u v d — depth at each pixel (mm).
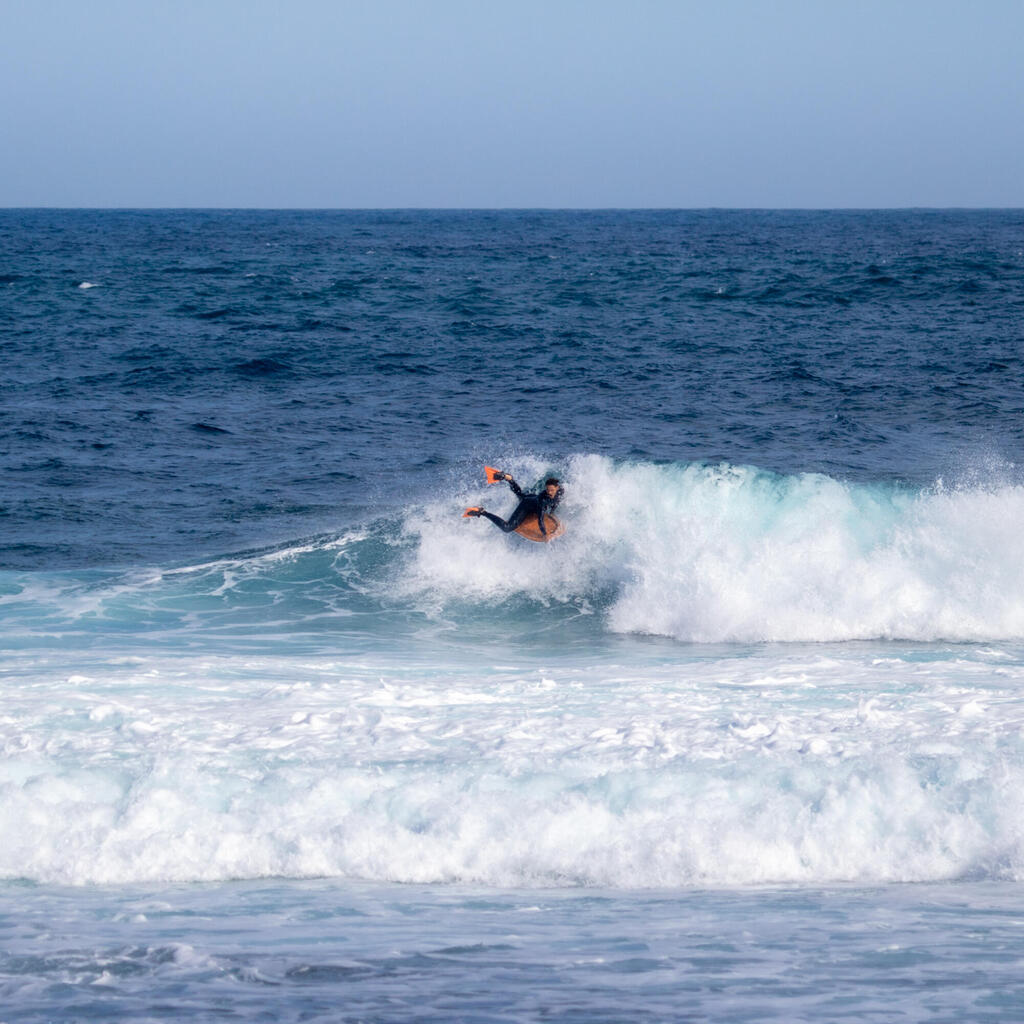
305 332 150750
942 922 20062
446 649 47094
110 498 72500
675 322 163000
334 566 58250
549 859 23797
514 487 55469
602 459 59781
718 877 23328
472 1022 15508
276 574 57500
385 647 47156
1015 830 23750
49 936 19609
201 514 69188
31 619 49750
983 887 22453
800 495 55062
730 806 24922
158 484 76312
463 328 155750
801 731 30531
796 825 24172
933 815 24219
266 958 18266
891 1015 15641
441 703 35188
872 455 81688
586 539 56188
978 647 44531
